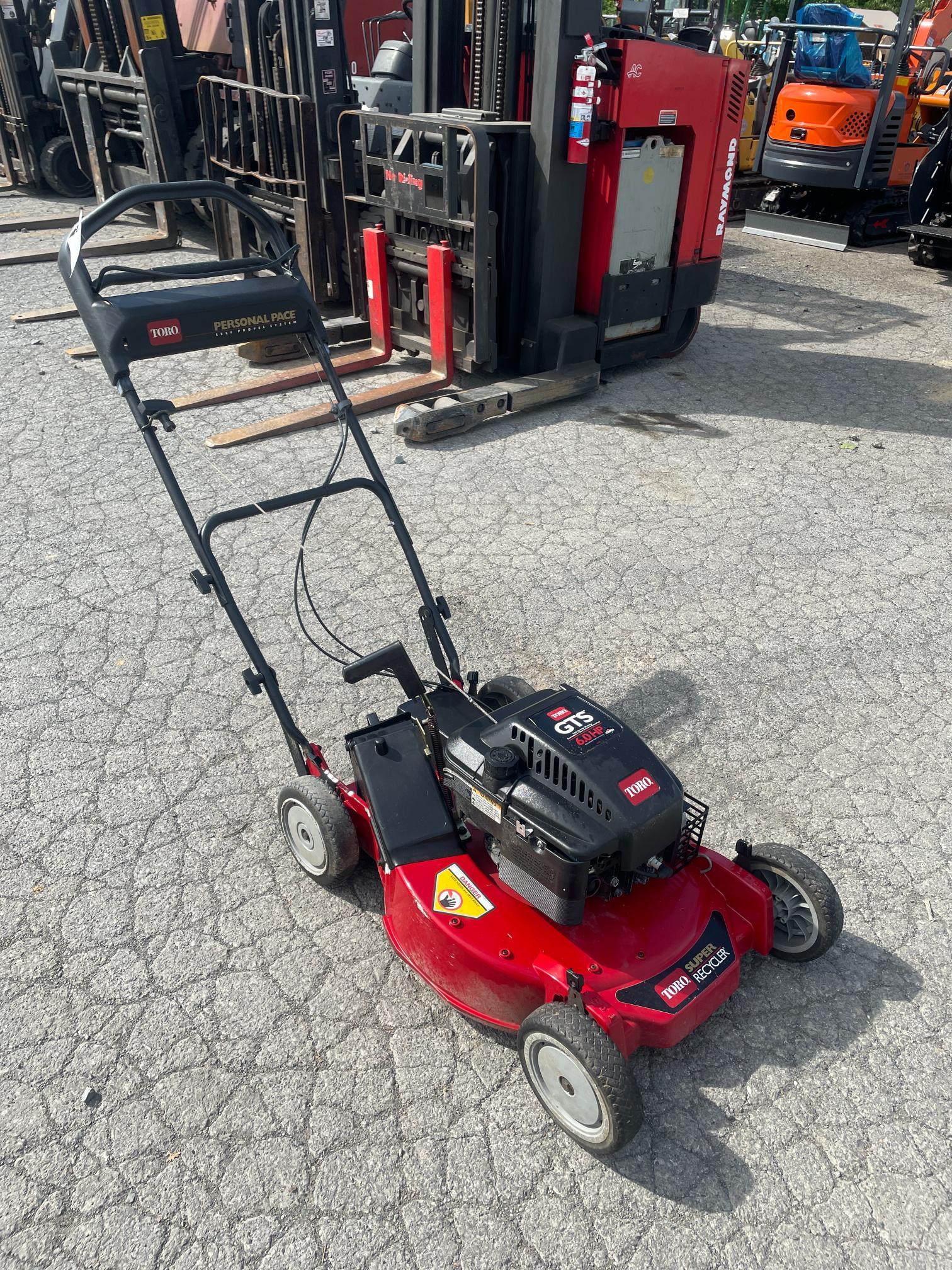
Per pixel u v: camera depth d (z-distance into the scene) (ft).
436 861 10.64
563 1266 8.54
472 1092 10.02
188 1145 9.50
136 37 35.86
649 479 23.40
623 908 10.14
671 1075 10.25
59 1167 9.32
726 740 15.07
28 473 22.89
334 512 21.47
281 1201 9.02
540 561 19.75
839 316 37.27
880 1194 9.17
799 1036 10.69
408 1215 8.91
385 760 11.39
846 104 43.78
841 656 17.11
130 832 13.33
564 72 23.91
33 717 15.43
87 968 11.37
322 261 32.45
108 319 11.60
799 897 11.03
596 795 9.15
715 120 27.58
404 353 31.30
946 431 26.66
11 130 50.16
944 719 15.67
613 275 27.66
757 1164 9.41
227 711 15.57
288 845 13.06
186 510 11.91
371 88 33.94
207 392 27.09
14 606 18.13
